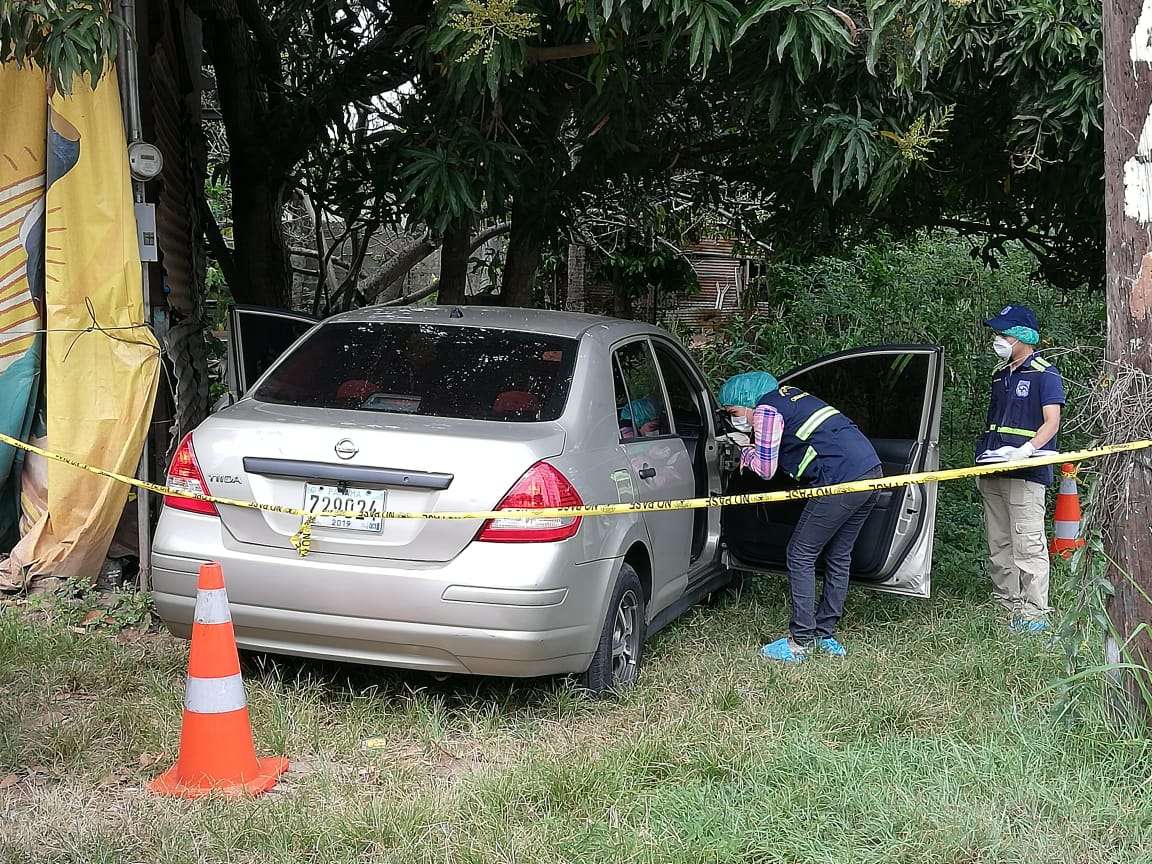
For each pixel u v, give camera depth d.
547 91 7.30
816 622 5.70
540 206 8.23
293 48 10.52
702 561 6.20
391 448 4.43
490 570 4.32
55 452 5.79
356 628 4.40
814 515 5.54
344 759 4.22
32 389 5.88
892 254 13.57
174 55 7.98
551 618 4.38
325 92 9.43
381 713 4.64
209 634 3.93
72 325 5.80
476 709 4.70
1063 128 6.67
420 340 5.27
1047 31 6.19
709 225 13.09
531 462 4.44
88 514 5.85
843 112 6.02
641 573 5.27
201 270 9.71
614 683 4.86
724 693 4.85
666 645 5.72
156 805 3.73
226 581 4.50
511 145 6.75
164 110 7.35
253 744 4.09
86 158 5.75
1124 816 3.59
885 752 4.05
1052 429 6.18
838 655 5.52
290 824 3.55
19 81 5.71
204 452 4.62
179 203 8.12
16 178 5.79
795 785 3.81
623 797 3.81
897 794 3.69
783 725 4.44
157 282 6.82
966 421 12.23
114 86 5.79
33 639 5.17
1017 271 13.66
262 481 4.54
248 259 10.08
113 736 4.29
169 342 6.95
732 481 6.31
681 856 3.35
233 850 3.42
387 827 3.55
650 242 11.95
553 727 4.53
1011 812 3.63
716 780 3.96
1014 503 6.25
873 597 6.63
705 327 16.97
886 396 6.26
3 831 3.53
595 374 5.11
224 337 12.45
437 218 6.63
